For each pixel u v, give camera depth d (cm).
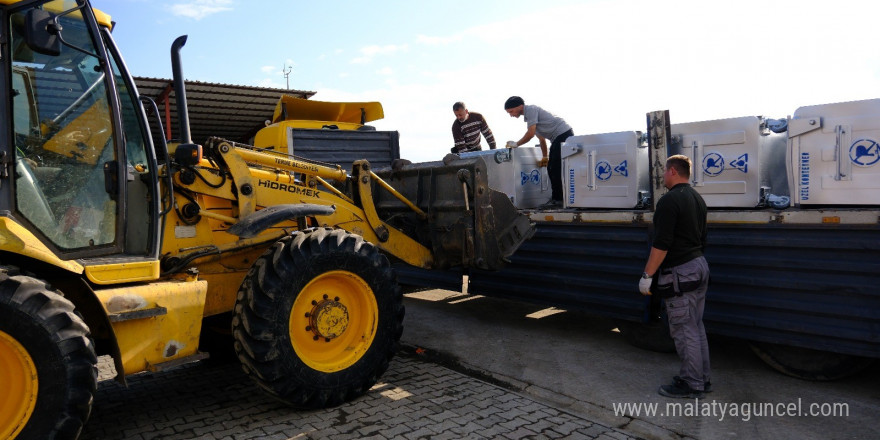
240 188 399
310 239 374
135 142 358
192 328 339
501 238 502
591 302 523
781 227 416
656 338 486
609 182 516
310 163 458
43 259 280
